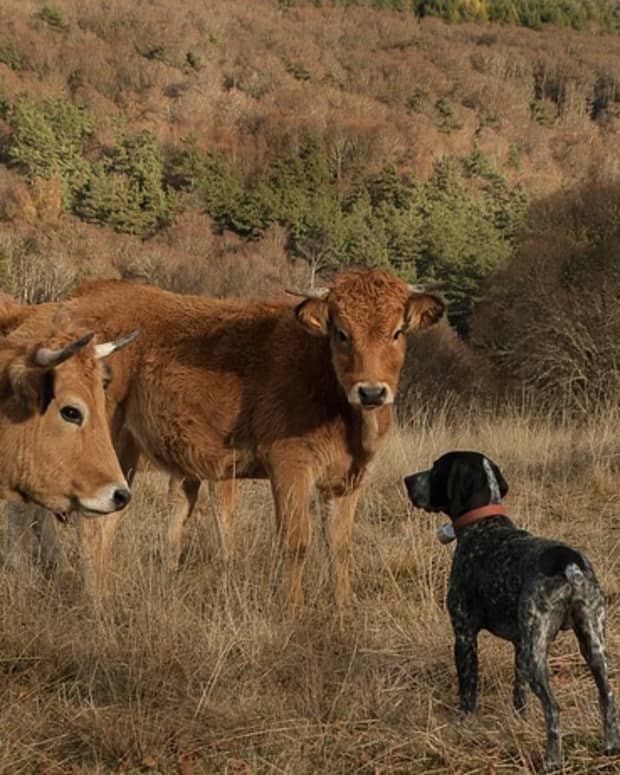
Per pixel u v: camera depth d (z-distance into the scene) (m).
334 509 8.27
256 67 147.88
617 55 179.38
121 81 134.12
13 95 120.19
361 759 5.54
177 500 9.13
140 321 8.70
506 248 68.50
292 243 90.44
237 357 8.40
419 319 7.97
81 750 5.76
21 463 6.78
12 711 6.08
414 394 32.41
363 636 6.96
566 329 31.66
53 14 149.12
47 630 6.87
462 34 183.50
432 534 9.20
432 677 6.52
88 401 6.77
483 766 5.41
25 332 7.85
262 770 5.48
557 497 10.56
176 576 8.17
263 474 8.56
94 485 6.79
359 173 104.31
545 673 5.16
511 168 127.56
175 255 86.31
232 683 6.36
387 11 187.12
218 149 109.12
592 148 140.25
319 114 124.06
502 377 35.41
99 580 8.09
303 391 8.12
